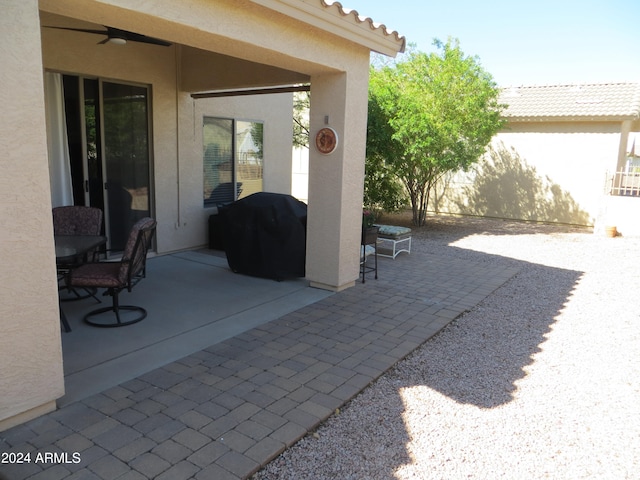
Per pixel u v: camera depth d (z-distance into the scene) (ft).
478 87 35.68
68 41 19.43
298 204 21.02
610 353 14.34
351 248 19.54
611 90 45.85
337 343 14.17
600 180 41.81
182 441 9.10
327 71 17.33
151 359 12.71
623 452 9.37
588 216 42.55
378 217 43.37
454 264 25.85
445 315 17.03
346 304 17.87
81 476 8.05
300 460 8.82
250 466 8.43
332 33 15.87
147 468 8.29
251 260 21.04
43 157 9.17
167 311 16.51
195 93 24.66
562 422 10.44
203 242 27.14
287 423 9.82
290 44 14.92
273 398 10.83
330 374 12.12
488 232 38.58
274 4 13.37
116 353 13.02
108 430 9.39
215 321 15.69
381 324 15.90
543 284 22.33
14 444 8.86
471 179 47.78
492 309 18.25
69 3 10.19
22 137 8.79
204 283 19.99
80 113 20.54
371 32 17.42
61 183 20.07
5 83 8.43
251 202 21.03
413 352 13.94
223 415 10.05
